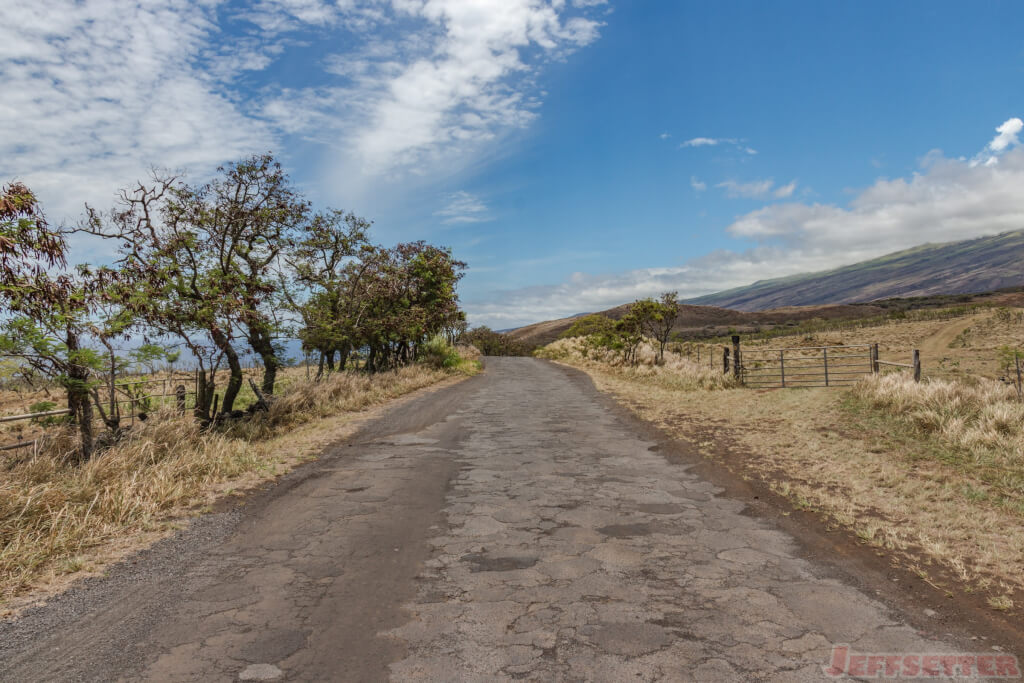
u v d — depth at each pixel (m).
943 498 6.11
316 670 3.07
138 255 10.38
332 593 4.08
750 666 3.08
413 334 24.42
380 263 22.06
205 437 9.20
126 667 3.13
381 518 5.86
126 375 11.70
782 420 11.22
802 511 5.94
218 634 3.49
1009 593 3.94
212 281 11.02
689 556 4.76
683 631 3.49
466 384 21.89
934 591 4.02
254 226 13.10
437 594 4.05
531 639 3.39
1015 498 5.96
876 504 6.04
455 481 7.38
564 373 26.52
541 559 4.71
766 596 3.98
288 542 5.16
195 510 6.16
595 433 10.91
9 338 6.84
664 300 27.98
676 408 13.77
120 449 7.76
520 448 9.55
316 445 9.91
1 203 5.43
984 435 8.14
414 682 2.94
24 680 3.02
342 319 18.80
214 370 11.05
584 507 6.20
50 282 6.40
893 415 10.38
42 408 9.77
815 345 40.00
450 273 24.91
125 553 4.91
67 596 4.08
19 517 5.26
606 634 3.45
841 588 4.09
